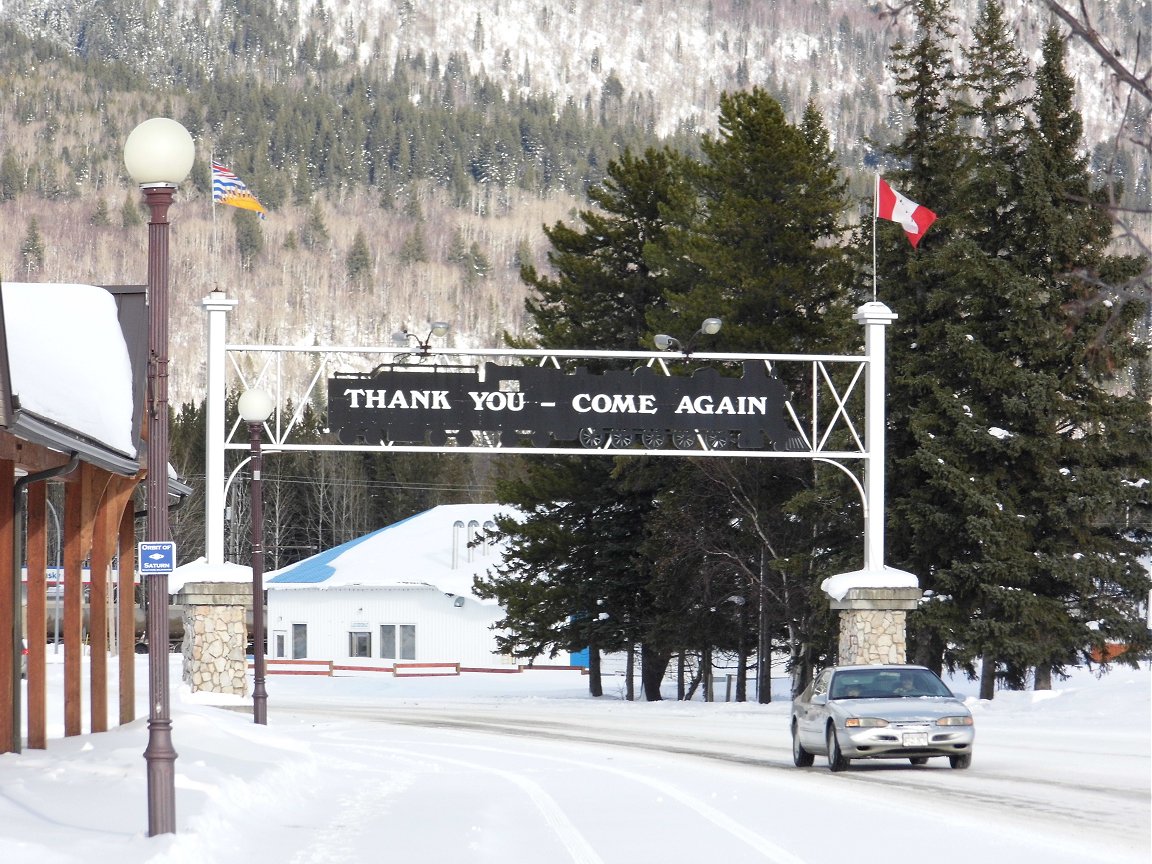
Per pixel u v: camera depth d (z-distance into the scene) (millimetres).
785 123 93438
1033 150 77625
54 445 30297
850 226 91312
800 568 81875
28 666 36906
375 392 66125
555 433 67125
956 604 77562
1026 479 77562
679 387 68000
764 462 89625
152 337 24625
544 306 109062
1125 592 78875
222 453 66500
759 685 89625
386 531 151625
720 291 91688
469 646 133875
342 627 139000
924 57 83500
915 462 78188
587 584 98625
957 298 79312
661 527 89938
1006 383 76688
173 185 24688
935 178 82562
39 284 40719
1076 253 75688
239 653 66500
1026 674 83625
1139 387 78812
